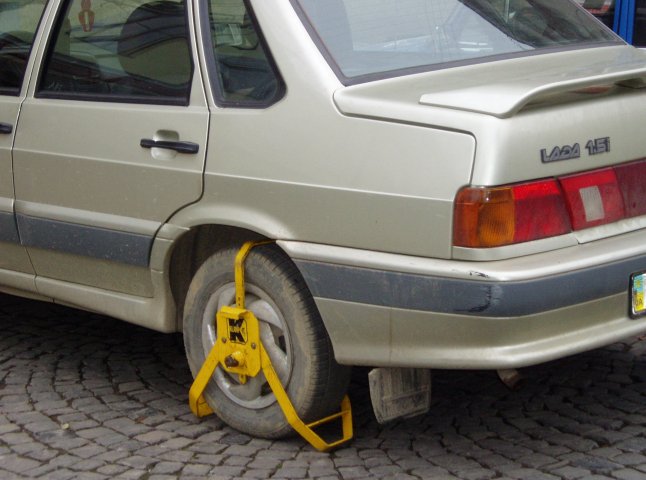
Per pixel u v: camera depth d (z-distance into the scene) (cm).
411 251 440
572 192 443
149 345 595
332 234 453
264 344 482
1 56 547
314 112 456
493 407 517
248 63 473
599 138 450
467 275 430
